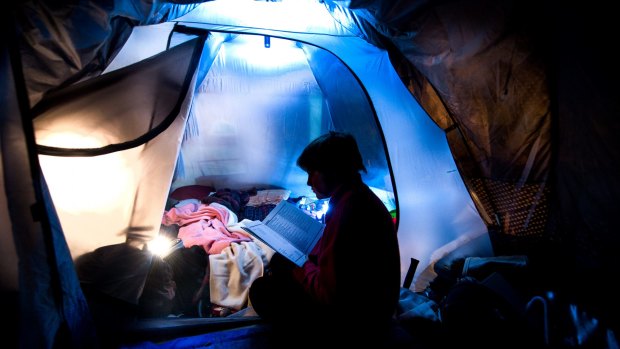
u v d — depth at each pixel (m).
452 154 2.40
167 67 1.67
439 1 1.90
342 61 2.40
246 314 1.82
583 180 1.93
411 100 2.37
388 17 1.98
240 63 3.18
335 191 1.26
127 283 1.63
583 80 1.74
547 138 2.03
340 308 1.22
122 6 1.44
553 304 1.84
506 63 1.96
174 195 3.21
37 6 1.22
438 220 2.28
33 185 1.17
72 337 1.29
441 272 2.12
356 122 3.12
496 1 1.80
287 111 3.40
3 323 1.17
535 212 2.21
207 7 2.41
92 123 1.54
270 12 2.56
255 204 3.22
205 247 2.23
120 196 1.68
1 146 1.15
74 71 1.44
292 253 1.51
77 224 1.64
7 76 1.15
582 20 1.62
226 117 3.24
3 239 1.18
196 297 1.99
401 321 1.74
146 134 1.62
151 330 1.57
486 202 2.48
